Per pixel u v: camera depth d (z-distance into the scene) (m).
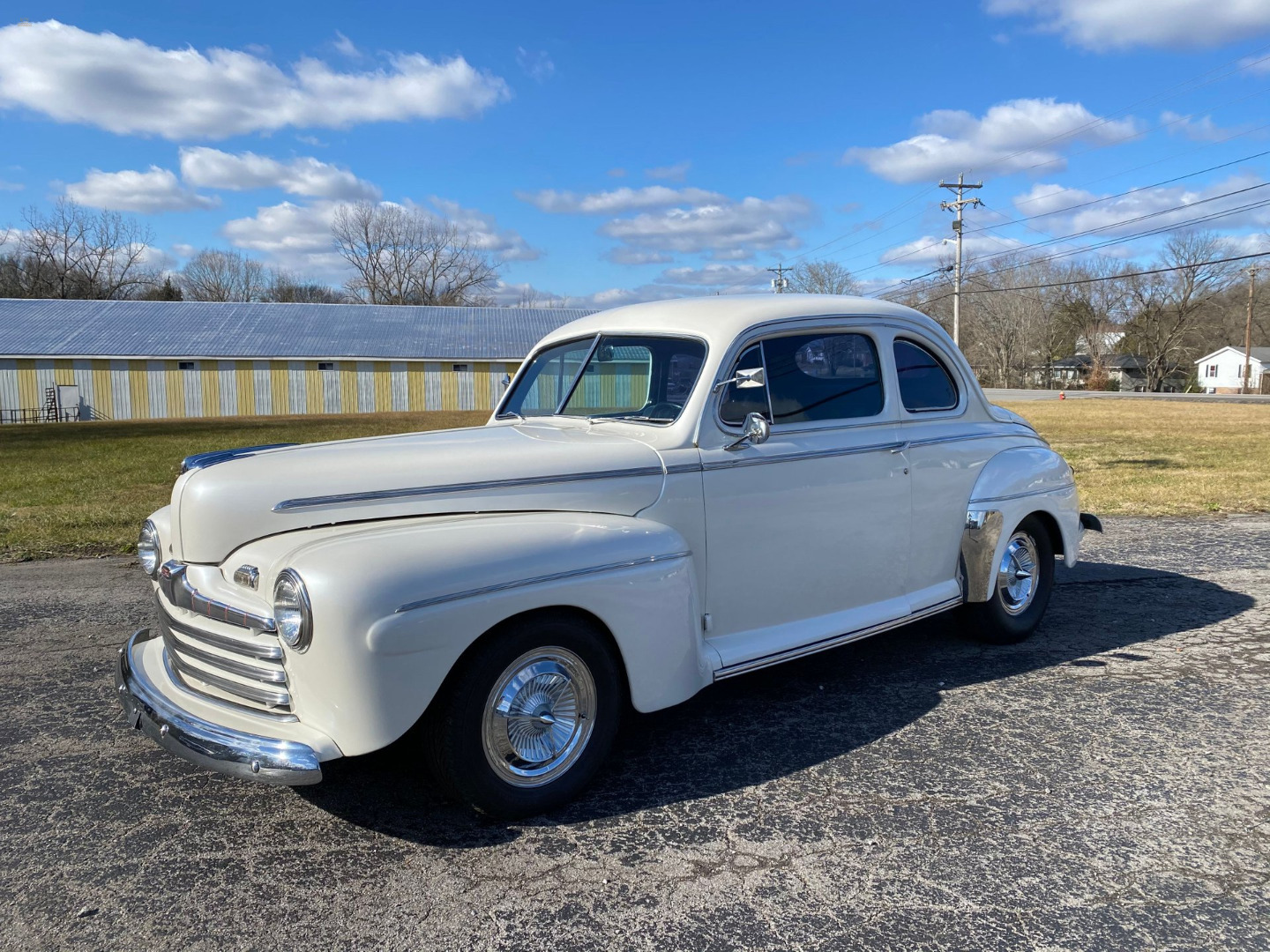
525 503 3.30
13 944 2.41
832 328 4.12
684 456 3.55
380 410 40.66
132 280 72.19
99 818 3.11
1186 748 3.61
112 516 9.30
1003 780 3.34
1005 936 2.43
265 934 2.46
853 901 2.59
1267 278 84.19
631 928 2.48
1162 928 2.46
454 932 2.46
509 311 48.12
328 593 2.66
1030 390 69.81
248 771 2.66
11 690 4.37
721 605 3.69
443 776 2.94
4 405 37.31
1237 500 9.98
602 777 3.41
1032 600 5.03
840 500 4.02
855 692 4.29
